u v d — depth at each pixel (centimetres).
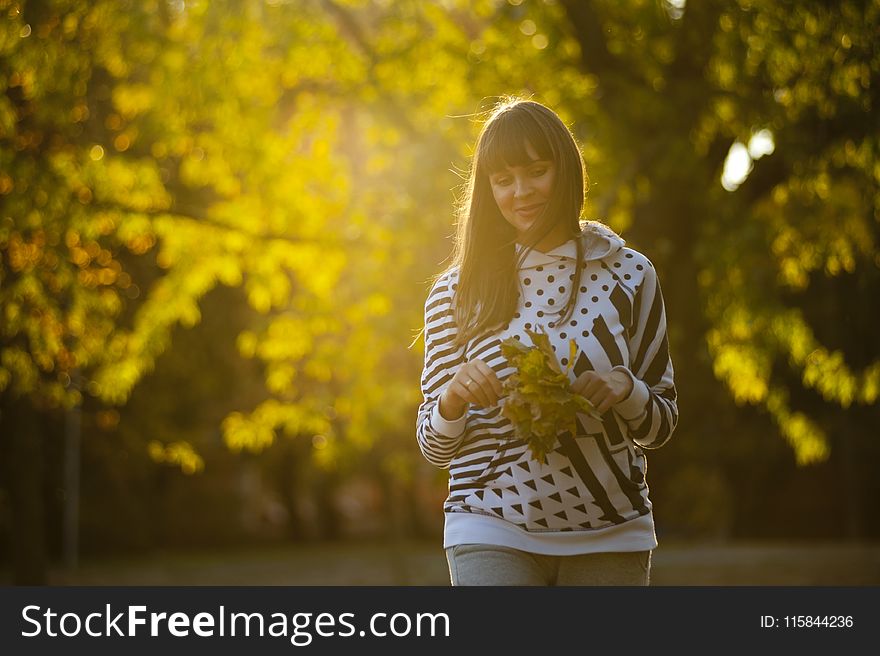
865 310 1617
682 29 1135
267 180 1268
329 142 1348
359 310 1302
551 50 1148
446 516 377
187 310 1304
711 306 1196
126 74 1192
